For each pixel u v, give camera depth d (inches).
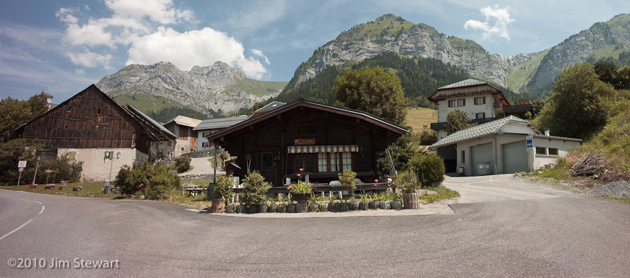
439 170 665.6
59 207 562.3
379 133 616.4
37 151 1215.6
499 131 977.5
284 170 615.5
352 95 1307.8
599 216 333.7
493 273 179.6
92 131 1365.7
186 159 1433.3
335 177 597.6
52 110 1352.1
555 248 224.2
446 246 237.6
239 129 615.5
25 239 304.7
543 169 812.0
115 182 788.6
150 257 234.2
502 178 824.3
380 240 262.2
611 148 811.4
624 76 1491.1
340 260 212.5
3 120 1378.0
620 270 181.0
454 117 1701.5
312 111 634.2
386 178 597.0
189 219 408.2
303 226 335.3
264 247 253.3
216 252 242.5
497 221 320.8
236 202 515.2
